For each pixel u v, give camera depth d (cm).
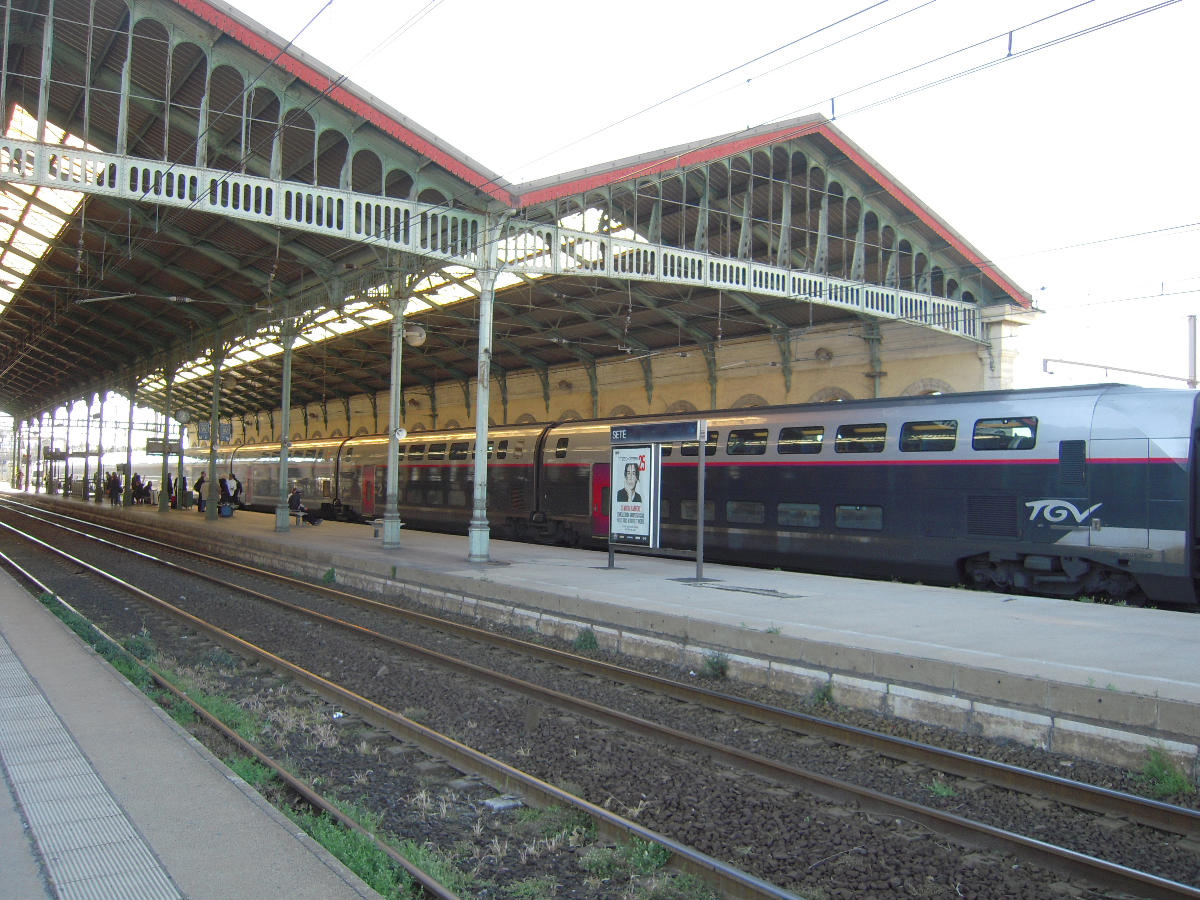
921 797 642
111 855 440
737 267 1936
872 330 2458
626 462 1625
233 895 397
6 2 1412
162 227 2172
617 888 496
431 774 689
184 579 1909
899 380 2436
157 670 984
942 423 1491
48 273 2967
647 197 1927
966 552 1438
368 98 1555
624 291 2431
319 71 1516
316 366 4025
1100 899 485
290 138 1788
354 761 718
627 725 807
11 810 499
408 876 476
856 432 1612
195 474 5109
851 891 494
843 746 755
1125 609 1160
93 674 844
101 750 609
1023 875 514
